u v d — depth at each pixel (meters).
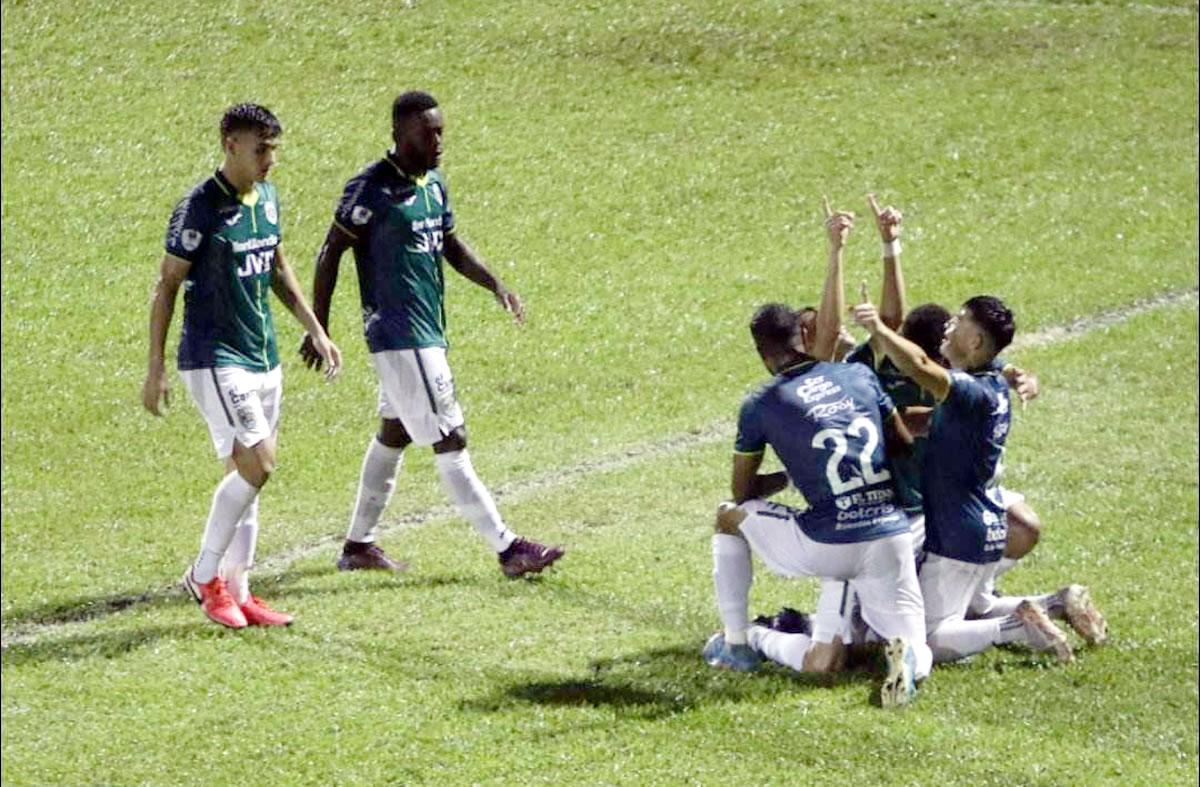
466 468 31.45
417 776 23.67
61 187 48.31
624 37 53.06
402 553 33.75
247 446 28.28
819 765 23.88
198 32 43.12
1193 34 67.44
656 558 33.16
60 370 45.16
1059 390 45.03
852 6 60.72
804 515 26.03
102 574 33.53
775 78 57.34
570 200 52.06
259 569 33.25
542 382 44.78
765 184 55.09
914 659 25.48
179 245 27.41
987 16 64.56
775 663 27.16
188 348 28.27
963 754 24.20
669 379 45.28
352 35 44.53
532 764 23.94
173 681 27.20
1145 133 61.50
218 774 23.89
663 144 54.75
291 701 26.31
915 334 27.83
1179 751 24.72
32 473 39.69
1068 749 24.56
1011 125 60.66
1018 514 28.28
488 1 48.62
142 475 39.97
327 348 29.34
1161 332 49.41
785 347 26.22
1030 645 27.70
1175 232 56.06
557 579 31.86
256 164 27.50
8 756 24.56
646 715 25.41
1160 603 30.77
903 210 55.81
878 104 59.72
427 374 30.84
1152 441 41.34
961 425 26.44
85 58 45.09
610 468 39.31
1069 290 52.03
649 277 50.28
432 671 27.44
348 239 30.55
